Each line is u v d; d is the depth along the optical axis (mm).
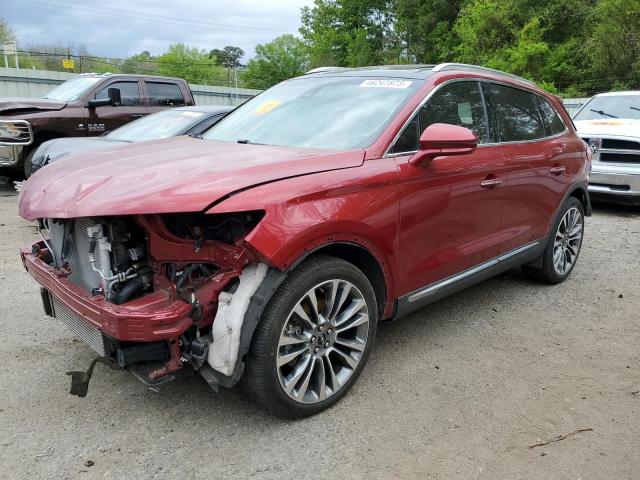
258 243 2617
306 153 3184
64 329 4121
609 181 8453
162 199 2596
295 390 2973
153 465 2670
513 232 4465
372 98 3754
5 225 7277
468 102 4047
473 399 3307
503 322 4453
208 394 3295
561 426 3055
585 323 4477
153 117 7867
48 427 2941
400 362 3736
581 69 27141
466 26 31672
